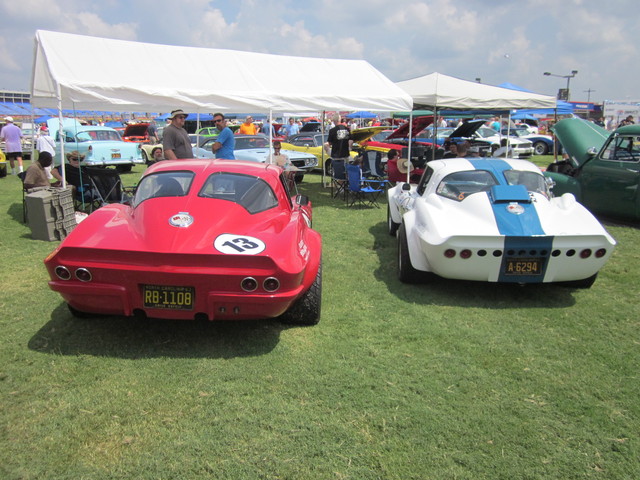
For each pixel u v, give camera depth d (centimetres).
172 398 293
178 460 242
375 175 1103
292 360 345
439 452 256
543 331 410
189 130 3114
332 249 671
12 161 1497
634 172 791
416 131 1451
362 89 1004
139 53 855
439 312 446
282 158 1030
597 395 314
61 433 259
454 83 1164
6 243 660
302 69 1011
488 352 370
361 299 476
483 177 520
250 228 358
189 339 372
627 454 258
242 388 307
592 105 3881
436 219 471
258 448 253
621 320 437
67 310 424
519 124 2864
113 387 303
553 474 243
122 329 386
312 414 283
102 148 1614
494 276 443
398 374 332
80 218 777
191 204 364
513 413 293
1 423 266
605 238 432
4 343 359
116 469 235
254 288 318
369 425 276
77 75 747
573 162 921
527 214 455
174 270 313
